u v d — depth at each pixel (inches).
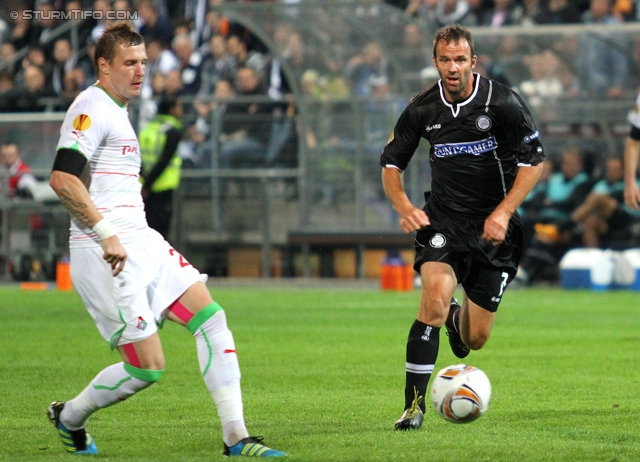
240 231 2427.4
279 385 1016.2
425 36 2287.2
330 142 2383.1
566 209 2293.3
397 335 1437.0
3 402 913.5
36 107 2694.4
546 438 732.7
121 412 861.8
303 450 682.2
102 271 660.7
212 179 2418.8
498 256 832.9
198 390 982.4
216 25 2790.4
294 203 2418.8
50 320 1616.6
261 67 2588.6
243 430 666.8
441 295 793.6
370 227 2393.0
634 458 657.0
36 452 688.4
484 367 1143.0
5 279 2421.3
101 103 660.1
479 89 804.0
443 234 821.2
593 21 2659.9
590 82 2253.9
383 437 733.3
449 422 799.1
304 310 1785.2
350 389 992.2
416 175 2342.5
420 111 815.7
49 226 2393.0
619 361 1187.3
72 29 2878.9
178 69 2694.4
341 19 2324.1
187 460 645.9
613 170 2260.1
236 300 1969.7
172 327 1533.0
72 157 644.7
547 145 2290.8
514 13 2743.6
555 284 2335.1
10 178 2400.3
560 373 1095.0
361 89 2347.4
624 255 2253.9
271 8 2340.1
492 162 812.0
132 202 674.8
